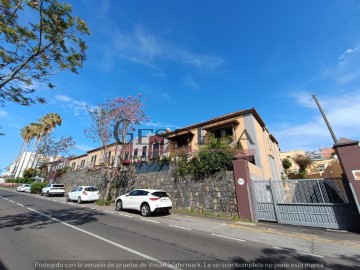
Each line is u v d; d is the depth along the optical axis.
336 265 5.23
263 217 10.91
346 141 9.10
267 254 5.96
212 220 10.92
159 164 16.95
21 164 64.44
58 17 7.73
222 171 12.65
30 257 5.22
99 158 33.31
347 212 9.05
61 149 38.31
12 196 23.34
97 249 5.86
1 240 6.61
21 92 8.35
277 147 29.80
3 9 6.95
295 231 8.77
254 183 11.60
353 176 8.62
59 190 26.97
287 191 10.67
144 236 7.48
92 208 15.20
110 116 19.02
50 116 41.38
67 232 7.68
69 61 8.82
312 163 35.06
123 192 19.31
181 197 14.40
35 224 8.99
